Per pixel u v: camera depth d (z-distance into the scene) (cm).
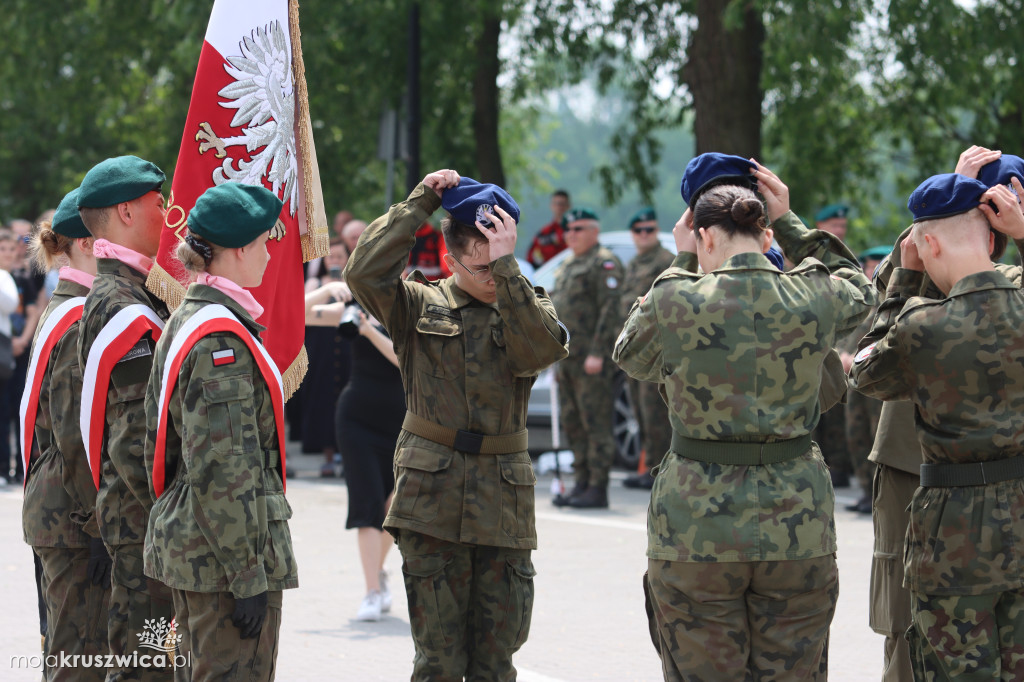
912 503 593
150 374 578
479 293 630
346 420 980
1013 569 560
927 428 585
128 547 604
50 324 659
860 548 1234
